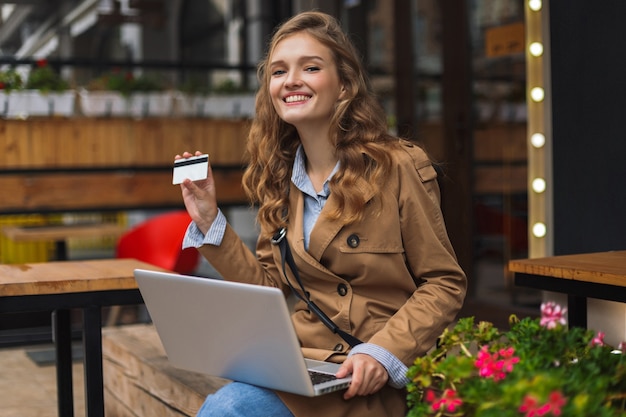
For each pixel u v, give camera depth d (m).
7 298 2.86
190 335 2.07
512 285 5.57
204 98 7.48
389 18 6.89
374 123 2.28
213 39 11.41
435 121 6.38
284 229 2.33
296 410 2.01
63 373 3.46
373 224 2.20
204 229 2.40
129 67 7.61
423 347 2.11
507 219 5.59
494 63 5.70
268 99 2.44
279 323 1.80
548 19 4.61
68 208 7.11
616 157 4.09
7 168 6.93
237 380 2.08
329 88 2.26
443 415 1.63
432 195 2.26
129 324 6.62
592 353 1.65
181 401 3.25
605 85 4.14
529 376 1.46
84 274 3.08
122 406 3.95
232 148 7.56
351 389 1.98
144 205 7.33
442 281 2.20
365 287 2.25
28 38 8.88
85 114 7.13
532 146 4.94
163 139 7.37
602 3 4.13
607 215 4.16
